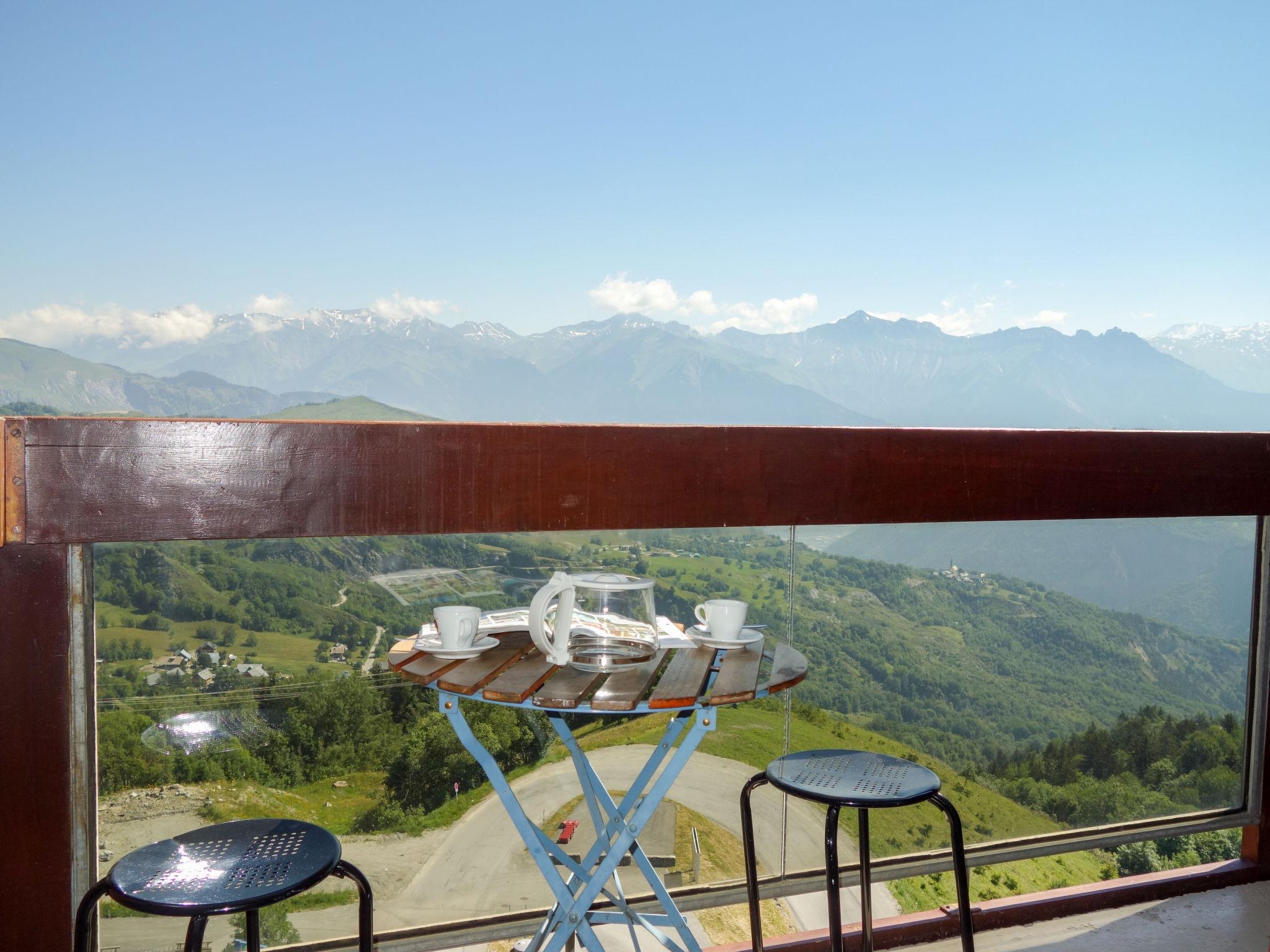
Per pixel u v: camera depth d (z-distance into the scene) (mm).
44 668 1431
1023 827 2146
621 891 1692
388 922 1665
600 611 1294
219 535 1501
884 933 1992
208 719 1537
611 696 1132
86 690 1464
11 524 1395
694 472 1749
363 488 1562
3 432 1383
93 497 1432
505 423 1634
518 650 1403
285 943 1618
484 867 1714
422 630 1545
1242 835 2406
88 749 1472
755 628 1705
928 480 1938
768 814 1895
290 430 1519
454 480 1610
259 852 1071
